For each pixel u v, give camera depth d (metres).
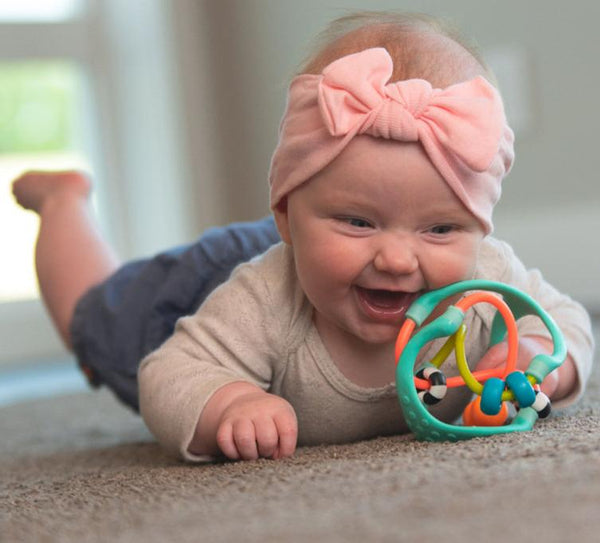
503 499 0.66
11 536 0.73
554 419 1.05
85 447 1.44
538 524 0.60
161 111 3.17
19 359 3.06
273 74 2.88
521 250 2.46
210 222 3.16
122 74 3.25
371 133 0.95
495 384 0.98
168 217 3.21
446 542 0.58
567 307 1.21
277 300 1.09
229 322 1.10
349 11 1.44
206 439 1.03
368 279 0.97
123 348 1.51
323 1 2.62
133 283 1.53
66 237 1.69
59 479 1.07
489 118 0.97
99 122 3.24
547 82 2.39
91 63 3.22
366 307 1.00
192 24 3.13
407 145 0.95
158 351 1.12
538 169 2.43
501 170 1.03
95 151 3.24
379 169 0.94
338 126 0.94
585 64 2.30
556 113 2.38
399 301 1.01
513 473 0.72
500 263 1.16
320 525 0.64
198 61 3.15
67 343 1.62
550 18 2.37
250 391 1.04
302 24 2.72
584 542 0.56
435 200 0.96
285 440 0.98
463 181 0.97
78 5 3.21
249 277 1.11
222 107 3.16
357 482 0.76
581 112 2.33
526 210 2.47
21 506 0.88
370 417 1.12
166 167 3.19
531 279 1.21
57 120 3.19
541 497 0.65
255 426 0.98
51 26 3.17
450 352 1.04
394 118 0.94
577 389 1.14
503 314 1.01
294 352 1.09
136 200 3.28
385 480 0.75
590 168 2.32
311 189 0.99
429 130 0.94
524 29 2.43
